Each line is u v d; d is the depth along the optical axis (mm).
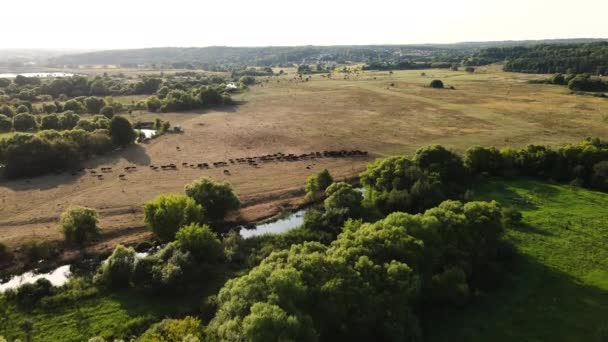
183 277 46562
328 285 36031
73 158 91812
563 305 43812
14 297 44031
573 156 82500
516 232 59719
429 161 77438
